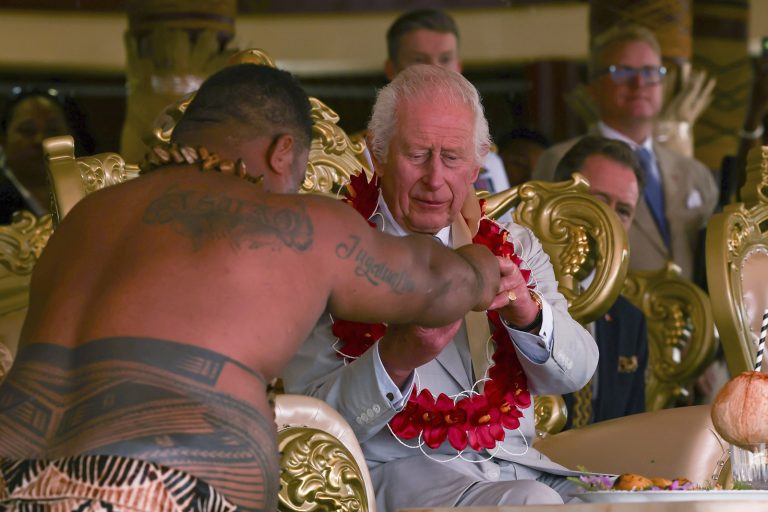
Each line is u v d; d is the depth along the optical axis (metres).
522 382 5.12
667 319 8.69
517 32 14.73
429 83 5.09
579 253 6.16
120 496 3.13
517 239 5.58
